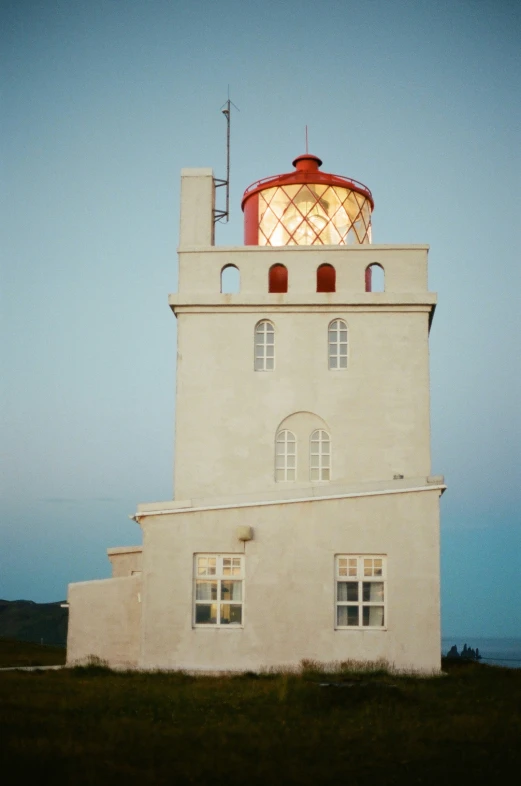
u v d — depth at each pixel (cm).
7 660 3509
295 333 3203
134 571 3606
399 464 3122
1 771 1404
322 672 2516
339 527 2697
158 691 2200
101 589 2947
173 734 1708
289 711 1972
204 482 3133
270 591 2673
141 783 1385
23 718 1808
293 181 3531
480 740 1706
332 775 1456
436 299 3188
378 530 2695
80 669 2619
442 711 2016
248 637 2655
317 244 3419
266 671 2634
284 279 3322
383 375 3172
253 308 3219
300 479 3138
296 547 2691
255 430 3159
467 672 2694
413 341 3188
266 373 3186
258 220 3572
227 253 3281
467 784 1417
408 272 3250
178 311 3228
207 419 3166
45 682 2389
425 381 3167
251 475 3134
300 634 2653
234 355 3198
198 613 2683
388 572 2680
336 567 2695
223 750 1602
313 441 3167
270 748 1622
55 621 10612
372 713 1967
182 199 3347
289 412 3162
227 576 2692
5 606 11269
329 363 3195
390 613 2661
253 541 2695
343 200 3544
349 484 2720
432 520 2702
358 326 3200
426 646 2644
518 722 1864
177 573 2691
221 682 2394
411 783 1420
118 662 2898
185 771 1457
